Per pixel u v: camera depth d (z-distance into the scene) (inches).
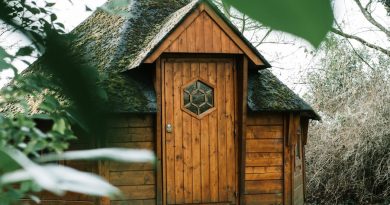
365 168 552.7
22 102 71.2
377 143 534.0
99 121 19.4
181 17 326.0
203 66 348.2
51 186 12.6
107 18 409.1
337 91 566.9
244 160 349.7
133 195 337.4
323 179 564.1
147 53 326.0
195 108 348.2
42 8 58.3
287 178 370.0
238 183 352.5
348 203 559.8
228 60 350.9
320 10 14.9
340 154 550.0
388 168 524.1
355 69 561.9
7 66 58.8
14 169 19.3
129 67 347.3
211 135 350.3
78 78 19.5
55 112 55.1
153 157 14.9
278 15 15.0
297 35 15.0
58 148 35.9
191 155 346.6
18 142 33.9
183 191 344.8
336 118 552.7
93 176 14.3
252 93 367.6
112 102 20.0
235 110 353.4
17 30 21.8
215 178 350.6
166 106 341.7
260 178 366.3
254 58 343.0
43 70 20.4
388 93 537.3
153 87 346.3
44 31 21.5
